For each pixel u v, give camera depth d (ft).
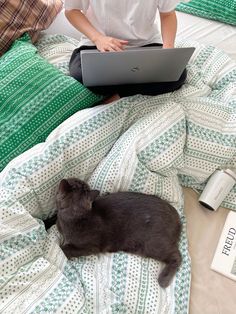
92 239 3.79
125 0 4.57
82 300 3.41
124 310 3.48
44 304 3.30
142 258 3.88
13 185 3.86
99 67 4.14
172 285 3.75
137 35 4.90
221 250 4.05
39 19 5.41
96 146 4.34
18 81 4.54
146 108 4.86
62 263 3.73
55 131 4.29
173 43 4.90
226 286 3.82
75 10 4.86
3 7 5.00
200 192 4.60
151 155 4.24
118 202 3.91
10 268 3.45
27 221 3.76
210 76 5.39
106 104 4.70
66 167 4.23
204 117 4.60
